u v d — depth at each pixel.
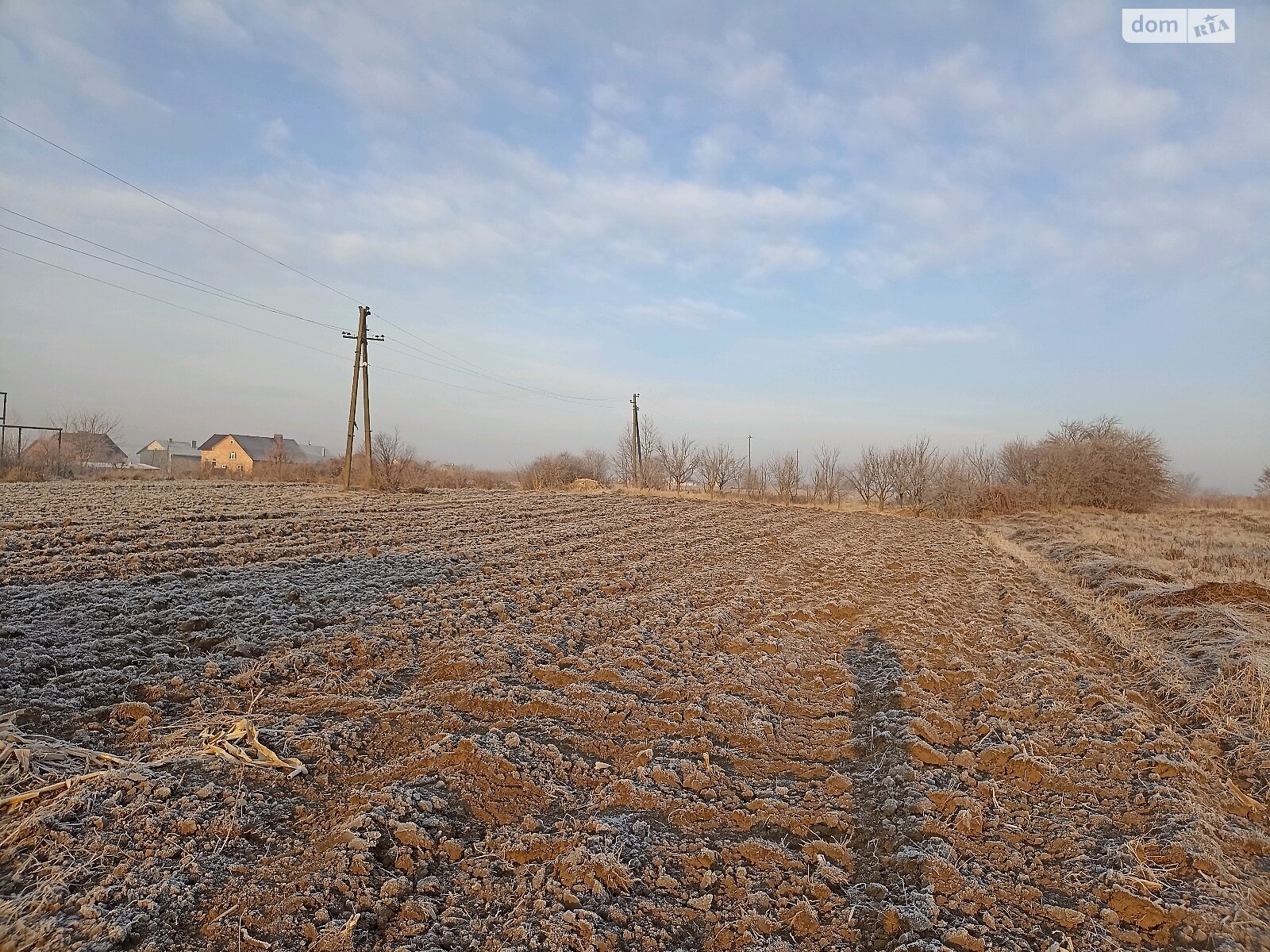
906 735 6.92
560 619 10.80
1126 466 44.41
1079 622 12.83
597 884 4.29
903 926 4.14
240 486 31.58
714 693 8.06
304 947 3.67
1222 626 10.90
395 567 13.72
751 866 4.73
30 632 7.95
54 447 44.94
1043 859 4.97
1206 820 5.33
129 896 3.88
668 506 35.59
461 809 5.16
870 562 19.80
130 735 5.88
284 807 4.99
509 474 55.81
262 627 8.94
